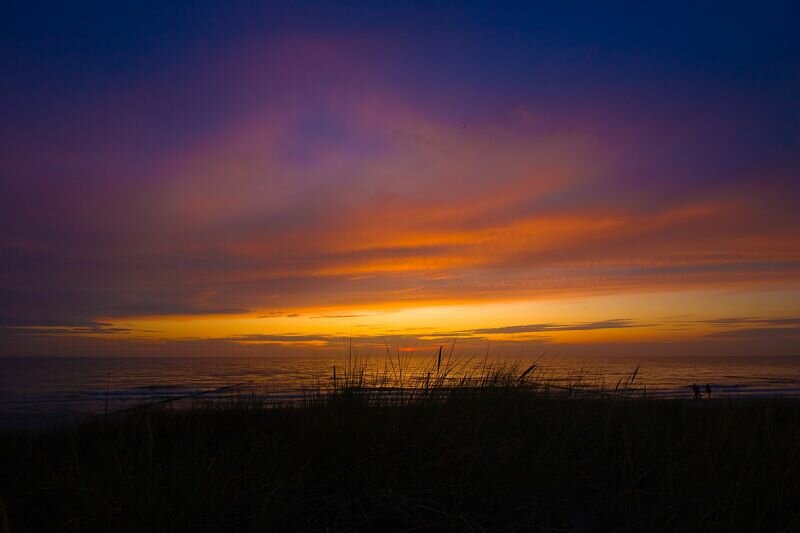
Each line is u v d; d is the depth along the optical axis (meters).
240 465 3.67
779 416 5.54
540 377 5.53
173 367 70.94
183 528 2.75
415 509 3.02
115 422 6.10
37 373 57.28
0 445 5.46
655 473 3.79
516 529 3.01
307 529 3.01
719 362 109.25
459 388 4.70
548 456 3.78
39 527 2.96
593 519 3.21
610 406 4.69
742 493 3.26
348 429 3.62
